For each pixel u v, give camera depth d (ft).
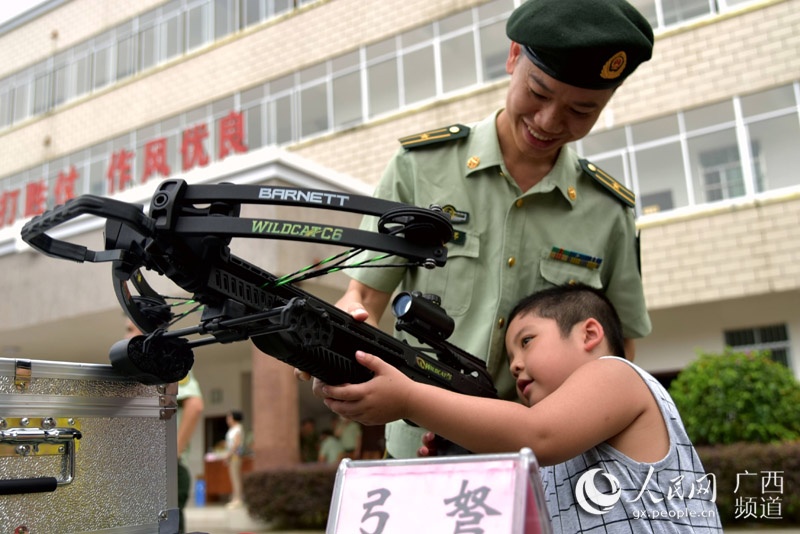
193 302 4.11
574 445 4.09
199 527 27.91
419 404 3.85
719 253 32.12
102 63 51.80
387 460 3.34
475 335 5.97
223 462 41.63
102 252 3.53
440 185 6.21
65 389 4.48
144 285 4.03
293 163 24.06
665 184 33.76
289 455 26.86
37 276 28.73
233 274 3.61
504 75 37.29
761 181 31.91
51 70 54.39
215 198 3.44
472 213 6.14
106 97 50.29
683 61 33.96
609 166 34.94
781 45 32.07
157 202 3.39
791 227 30.86
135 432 4.90
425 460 3.25
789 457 19.97
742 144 32.40
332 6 42.78
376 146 39.47
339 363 3.81
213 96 45.73
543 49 4.95
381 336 4.17
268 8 45.24
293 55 43.50
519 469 3.05
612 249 6.56
